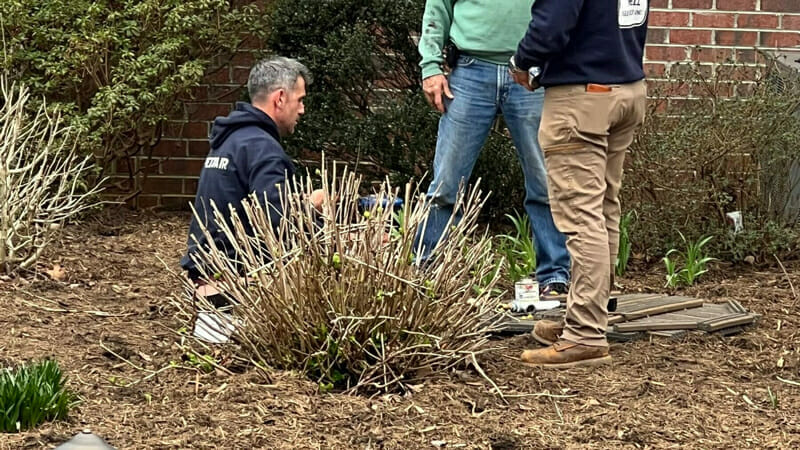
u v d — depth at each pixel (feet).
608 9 15.05
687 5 27.86
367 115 26.76
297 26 27.02
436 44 19.74
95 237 25.75
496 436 13.05
